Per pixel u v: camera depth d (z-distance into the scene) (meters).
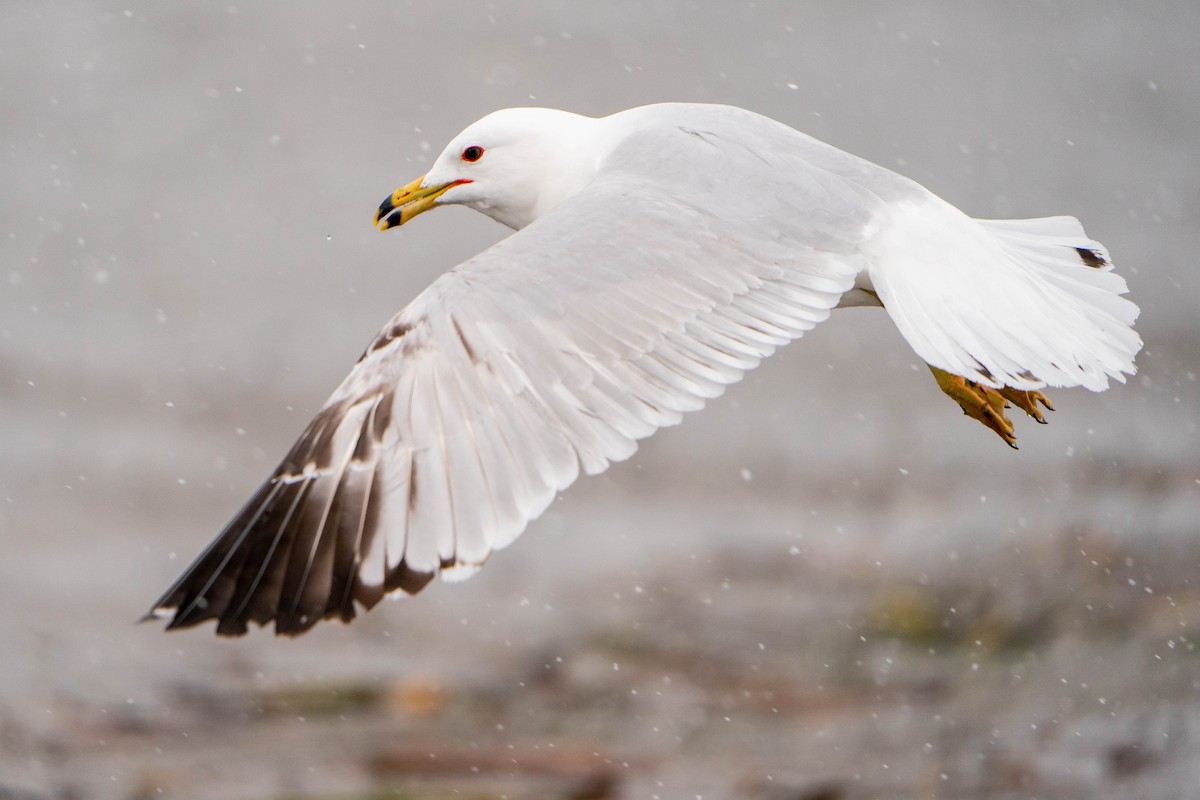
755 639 13.65
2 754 10.87
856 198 8.37
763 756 11.29
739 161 8.43
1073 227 9.16
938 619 13.83
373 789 10.70
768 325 7.69
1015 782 10.54
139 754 11.13
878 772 10.85
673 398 7.26
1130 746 10.96
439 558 6.73
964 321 8.09
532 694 12.59
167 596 6.74
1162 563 14.60
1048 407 9.23
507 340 7.15
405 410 6.98
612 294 7.42
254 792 10.55
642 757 11.29
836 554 15.85
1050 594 14.04
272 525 6.86
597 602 14.74
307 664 13.09
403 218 10.29
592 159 9.77
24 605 14.12
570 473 6.91
